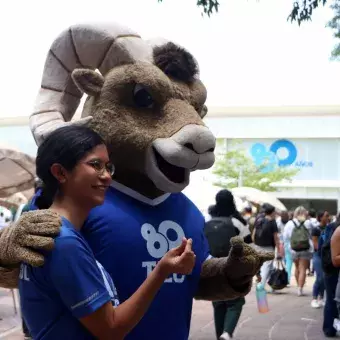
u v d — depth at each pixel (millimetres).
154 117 3055
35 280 2207
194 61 3316
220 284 3186
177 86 3170
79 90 3361
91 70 3107
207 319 8641
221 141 41656
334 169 40281
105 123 3031
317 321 8609
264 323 8445
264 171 36969
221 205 6426
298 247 11195
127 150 3010
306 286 12820
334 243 6816
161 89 3061
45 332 2219
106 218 2895
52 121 3219
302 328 8125
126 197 3064
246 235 6312
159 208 3152
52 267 2131
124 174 3082
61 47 3303
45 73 3363
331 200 40375
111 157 3057
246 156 37469
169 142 2918
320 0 7367
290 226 12883
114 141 3010
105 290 2201
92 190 2279
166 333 2979
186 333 3145
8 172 9250
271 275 10555
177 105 3080
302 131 40656
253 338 7488
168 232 3100
